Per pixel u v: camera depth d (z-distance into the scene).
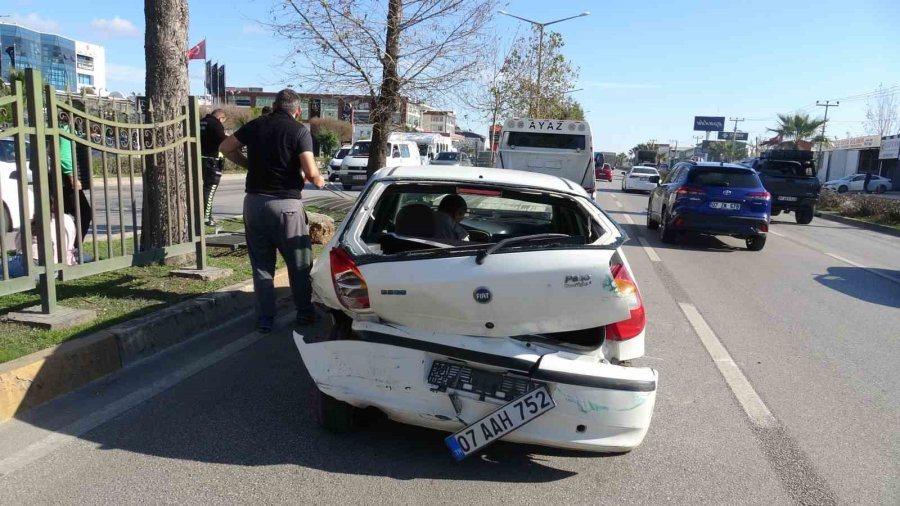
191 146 7.27
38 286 5.99
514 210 5.93
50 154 5.36
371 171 12.63
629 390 3.55
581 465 4.00
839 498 3.73
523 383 3.59
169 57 7.64
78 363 4.77
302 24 11.23
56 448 3.87
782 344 6.84
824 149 66.19
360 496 3.50
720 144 104.19
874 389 5.57
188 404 4.58
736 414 4.91
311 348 3.90
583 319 3.61
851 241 17.41
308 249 6.02
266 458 3.88
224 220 13.04
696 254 13.17
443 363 3.66
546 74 30.73
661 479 3.87
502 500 3.54
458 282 3.54
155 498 3.39
